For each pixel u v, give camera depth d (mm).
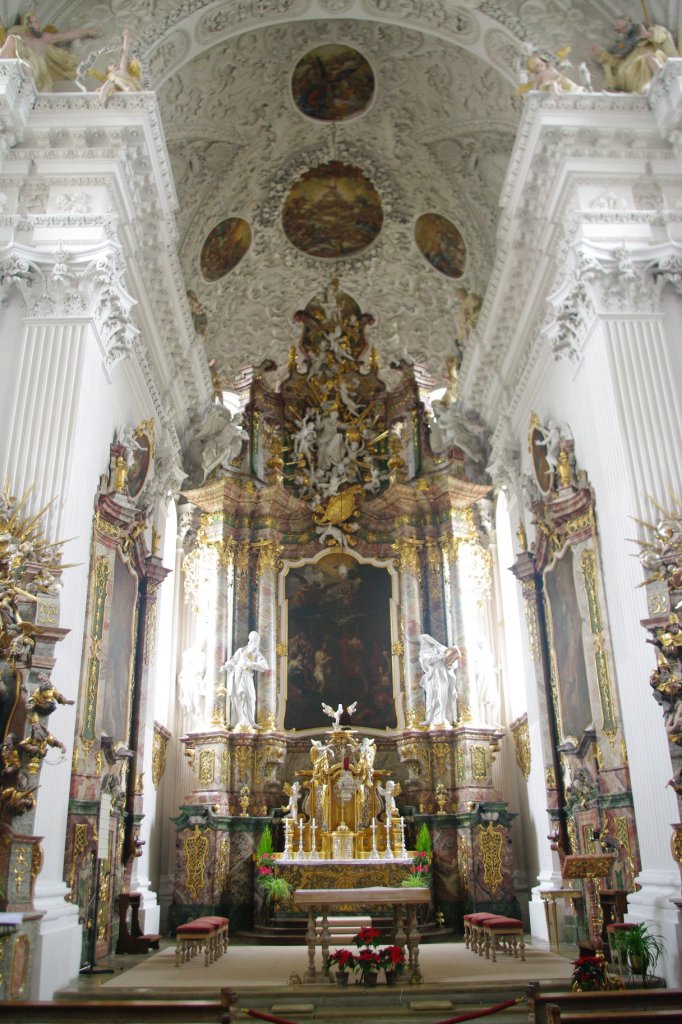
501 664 17500
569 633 12297
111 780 11398
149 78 13141
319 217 19047
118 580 12070
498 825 15133
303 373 19859
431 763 16250
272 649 17156
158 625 15734
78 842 9953
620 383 10516
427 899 9773
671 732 8672
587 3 13312
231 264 19031
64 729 9492
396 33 15234
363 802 15344
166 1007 6109
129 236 12172
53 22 12656
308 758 16594
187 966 10578
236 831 15234
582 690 11773
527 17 13359
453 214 17969
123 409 12836
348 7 14328
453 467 18172
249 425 18906
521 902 15539
